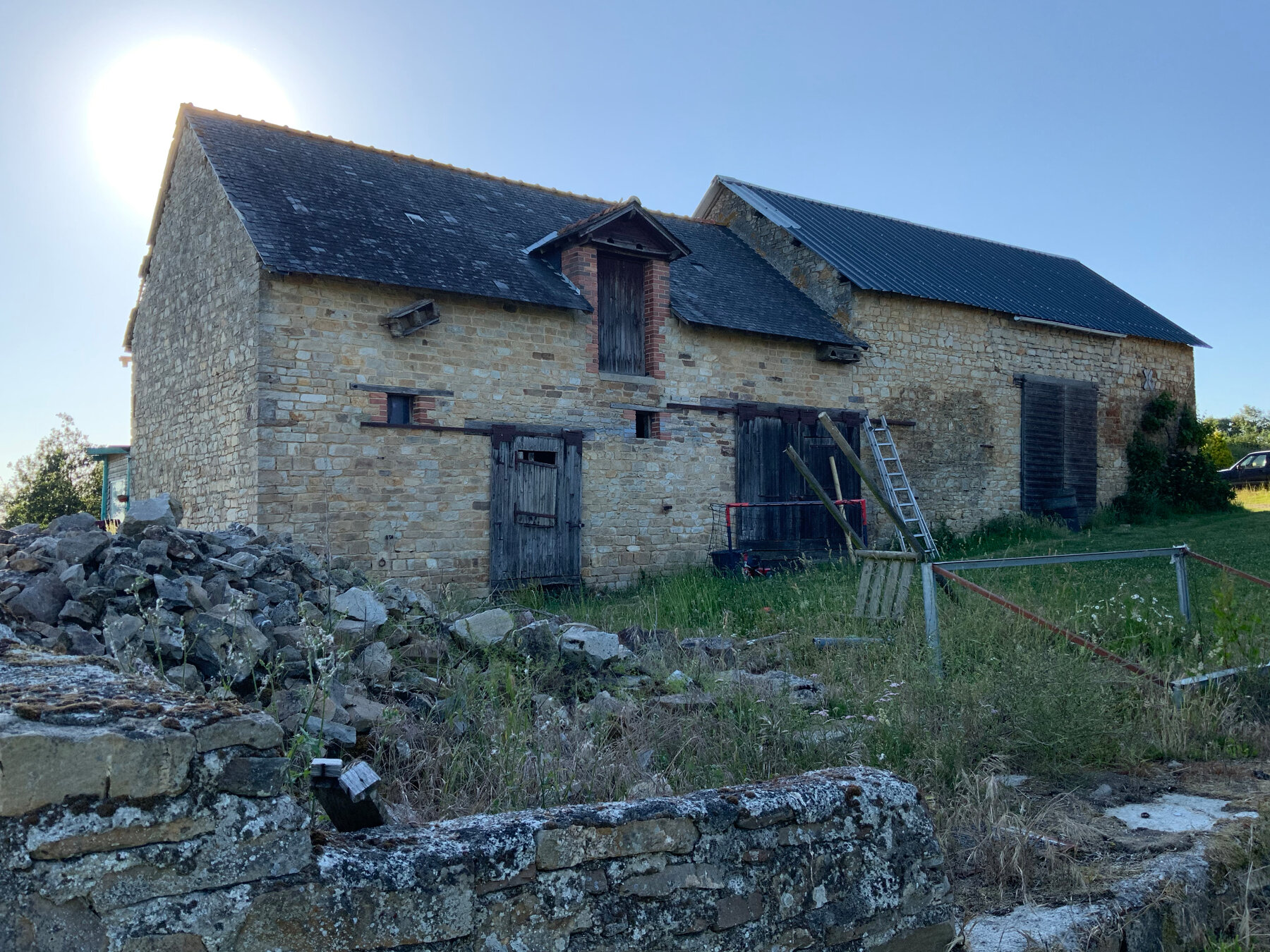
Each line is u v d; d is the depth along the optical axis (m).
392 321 11.38
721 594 10.54
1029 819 3.94
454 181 14.95
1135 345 20.72
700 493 14.30
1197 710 5.31
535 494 12.59
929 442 16.98
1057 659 5.35
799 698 5.68
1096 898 3.18
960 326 17.56
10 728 1.54
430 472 11.73
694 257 16.48
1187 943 3.24
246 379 10.88
